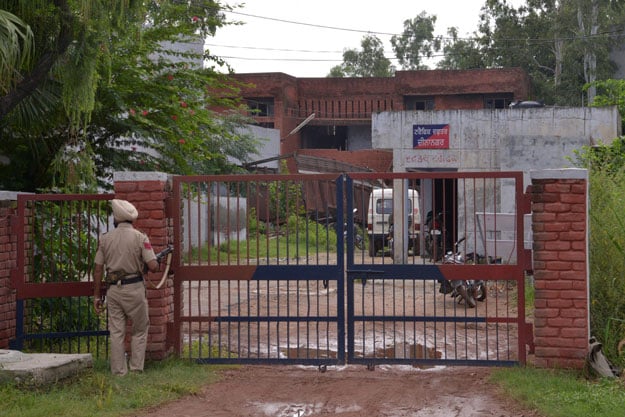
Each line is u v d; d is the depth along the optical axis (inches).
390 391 301.3
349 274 335.0
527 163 669.3
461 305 522.6
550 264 319.3
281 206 1042.7
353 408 278.8
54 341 382.9
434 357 356.5
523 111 745.0
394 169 774.5
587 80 1711.4
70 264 363.9
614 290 371.2
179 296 344.5
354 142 1841.8
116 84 478.9
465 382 313.9
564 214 318.7
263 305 538.6
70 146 464.4
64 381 295.6
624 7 1681.8
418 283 634.2
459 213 748.0
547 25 1792.6
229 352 348.5
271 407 281.3
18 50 339.6
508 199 681.6
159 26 507.5
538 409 265.9
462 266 328.8
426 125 765.3
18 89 364.5
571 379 301.6
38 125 432.5
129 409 272.5
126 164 501.4
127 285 316.8
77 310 408.8
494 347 392.2
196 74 526.9
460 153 758.5
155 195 339.6
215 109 1354.6
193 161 579.8
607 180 433.7
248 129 1266.0
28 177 474.0
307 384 314.0
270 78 1718.8
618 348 336.2
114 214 326.0
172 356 344.5
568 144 661.9
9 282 352.8
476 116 754.8
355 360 334.3
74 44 378.9
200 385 307.7
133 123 484.7
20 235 350.9
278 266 338.6
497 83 1704.0
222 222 928.9
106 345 354.9
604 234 384.2
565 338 318.0
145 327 325.1
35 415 255.9
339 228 335.3
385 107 1779.0
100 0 367.9
